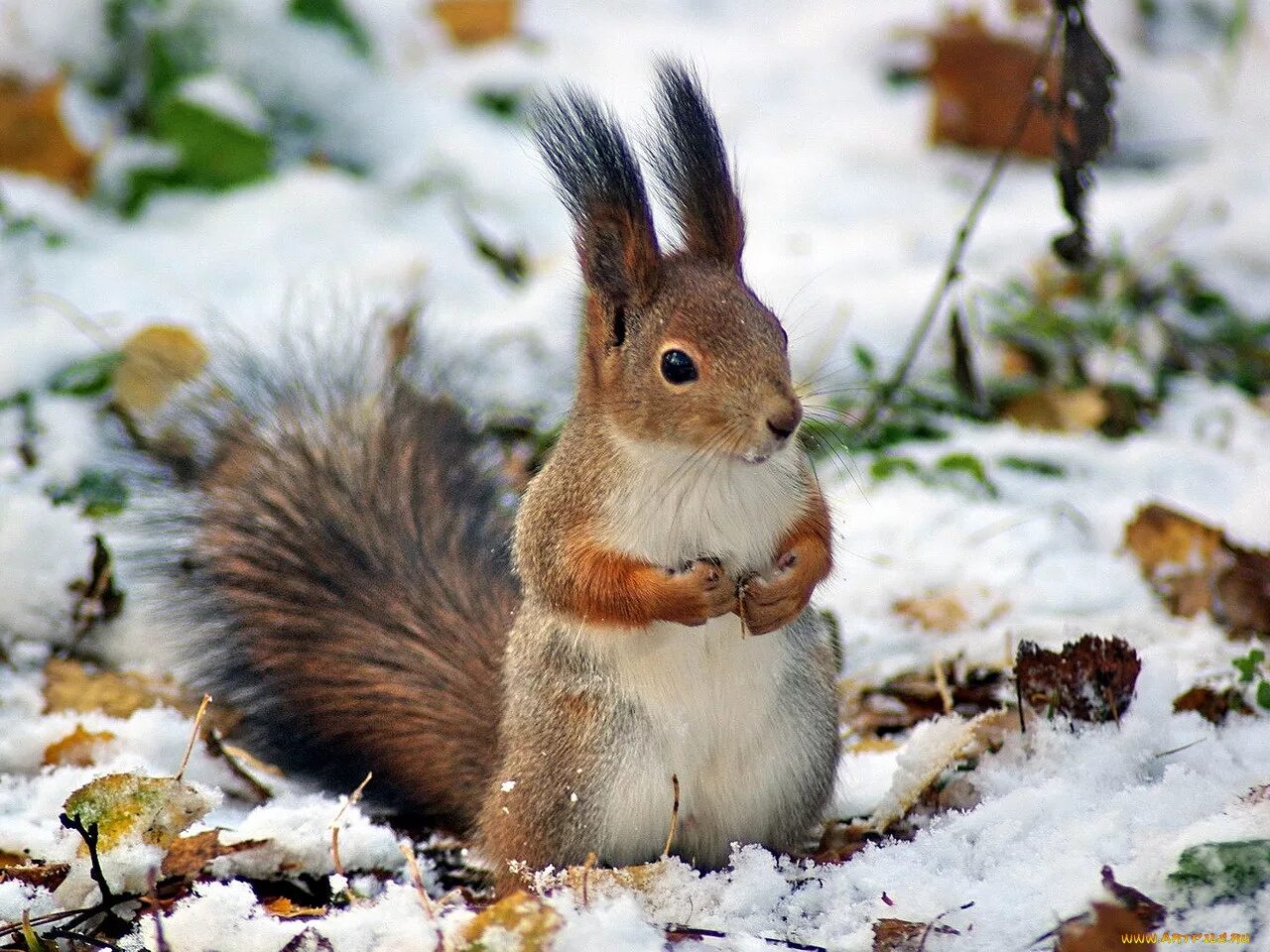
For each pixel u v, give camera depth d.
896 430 12.53
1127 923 6.03
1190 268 14.55
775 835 7.62
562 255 14.96
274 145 16.17
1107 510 11.34
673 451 7.21
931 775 7.79
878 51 18.52
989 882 6.77
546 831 7.42
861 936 6.54
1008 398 12.91
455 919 6.55
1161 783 7.35
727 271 7.62
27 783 8.34
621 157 7.44
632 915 6.52
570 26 18.97
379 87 16.81
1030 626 9.78
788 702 7.47
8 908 6.98
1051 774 7.72
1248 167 16.27
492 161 16.33
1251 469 11.84
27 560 10.10
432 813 8.43
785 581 7.15
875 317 13.79
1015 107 16.64
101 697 9.19
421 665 8.58
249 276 14.12
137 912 7.06
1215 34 18.97
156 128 15.45
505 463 11.67
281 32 16.44
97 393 12.14
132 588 10.05
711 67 18.20
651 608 7.09
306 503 9.50
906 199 16.11
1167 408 12.93
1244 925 6.07
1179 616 9.91
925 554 10.88
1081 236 10.12
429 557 9.17
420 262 14.46
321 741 8.66
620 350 7.39
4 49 15.20
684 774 7.36
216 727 8.99
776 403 7.09
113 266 13.93
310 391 10.67
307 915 7.00
